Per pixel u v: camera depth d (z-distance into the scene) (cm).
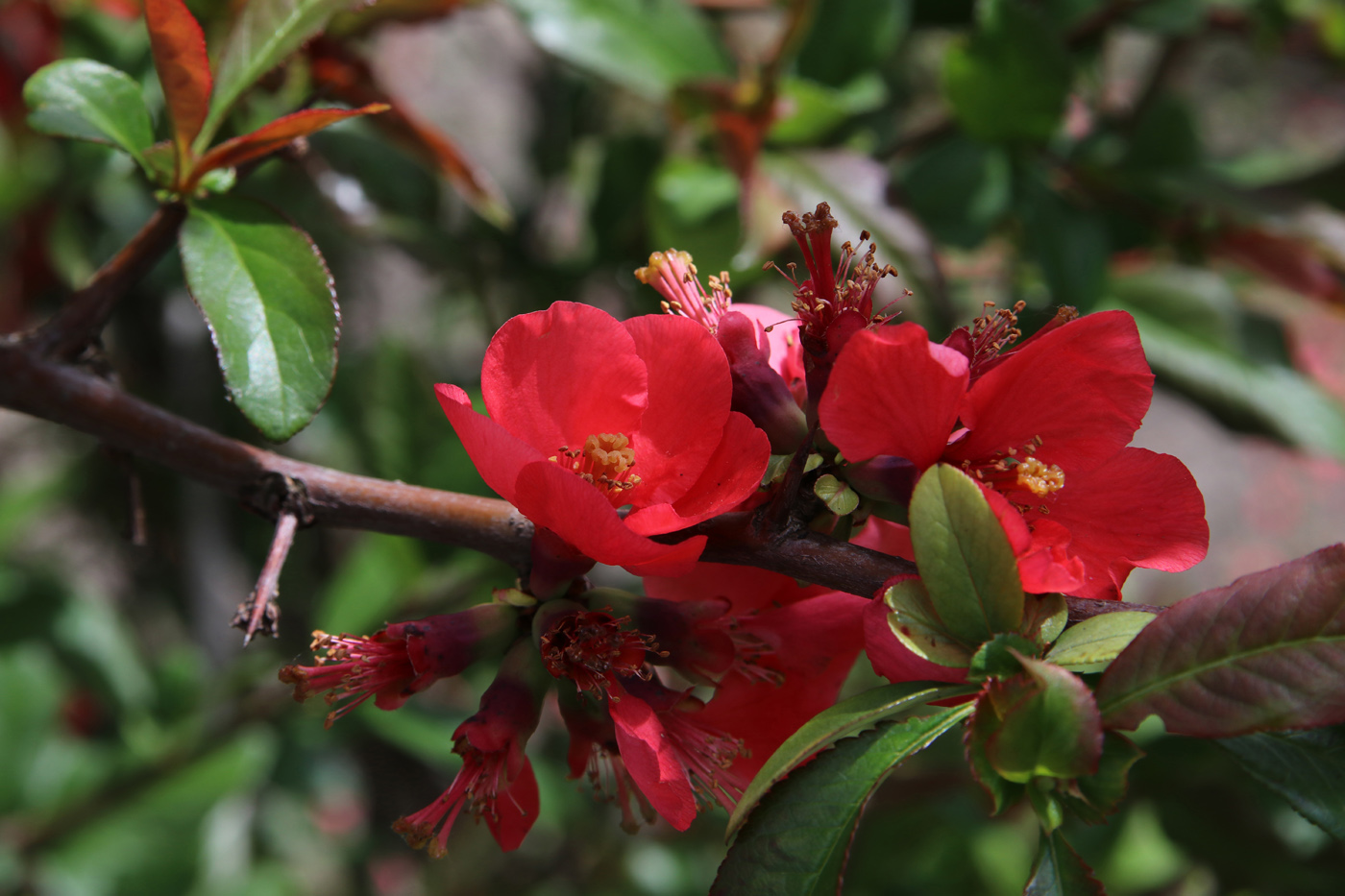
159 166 35
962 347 33
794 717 34
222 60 36
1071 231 49
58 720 67
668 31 46
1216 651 31
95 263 61
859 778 31
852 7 49
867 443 32
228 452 34
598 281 59
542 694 33
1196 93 133
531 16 44
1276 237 51
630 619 33
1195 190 49
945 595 32
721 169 47
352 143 52
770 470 34
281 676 33
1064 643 32
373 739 87
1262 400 50
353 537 79
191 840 55
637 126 66
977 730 31
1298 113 134
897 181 46
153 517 75
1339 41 57
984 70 46
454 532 34
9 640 59
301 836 79
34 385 34
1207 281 52
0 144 54
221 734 54
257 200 35
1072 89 46
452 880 75
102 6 49
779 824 31
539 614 33
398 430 49
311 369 34
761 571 35
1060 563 32
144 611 83
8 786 56
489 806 33
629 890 68
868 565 33
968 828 63
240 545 77
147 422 34
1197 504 33
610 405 33
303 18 36
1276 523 127
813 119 45
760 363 34
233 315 34
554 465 31
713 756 33
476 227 58
